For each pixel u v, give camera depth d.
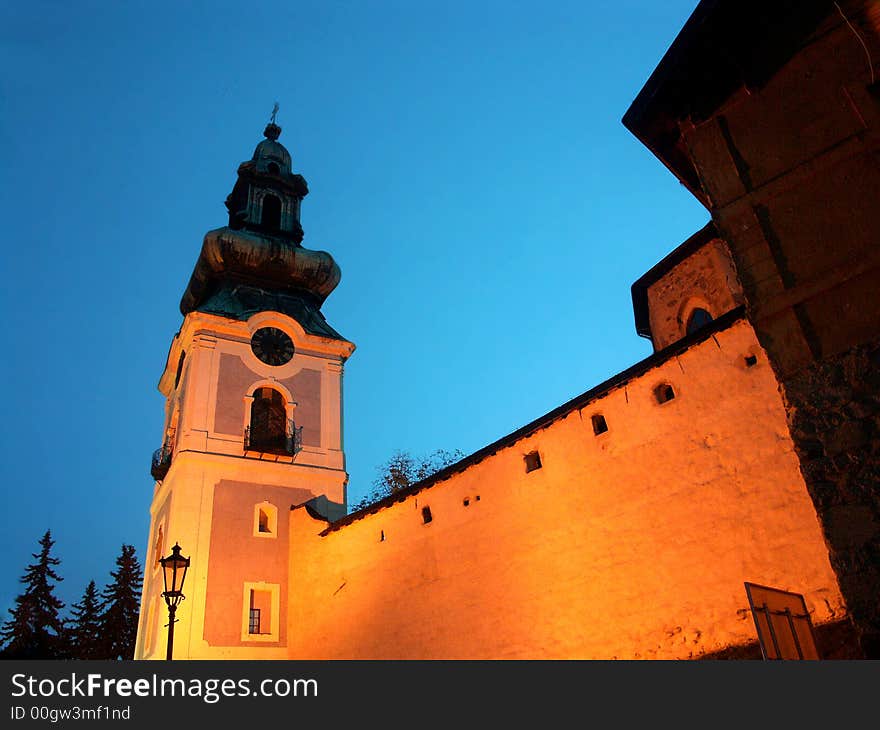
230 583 31.72
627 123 12.82
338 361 40.19
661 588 18.14
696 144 12.29
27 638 52.97
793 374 10.24
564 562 20.52
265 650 30.67
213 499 33.19
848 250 10.38
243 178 46.47
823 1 11.62
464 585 23.28
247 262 41.16
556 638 20.08
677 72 12.35
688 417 18.77
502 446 23.38
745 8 11.98
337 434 37.84
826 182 10.88
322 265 42.97
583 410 21.34
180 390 37.72
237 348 37.41
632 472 19.59
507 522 22.48
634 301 28.70
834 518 9.27
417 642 24.38
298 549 32.47
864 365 9.73
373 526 27.95
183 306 44.38
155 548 34.78
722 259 24.83
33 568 56.75
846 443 9.51
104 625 54.78
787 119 11.51
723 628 16.69
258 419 37.03
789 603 14.31
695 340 19.05
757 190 11.40
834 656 14.52
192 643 29.98
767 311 10.71
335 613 28.66
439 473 25.31
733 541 17.05
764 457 17.03
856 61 11.19
